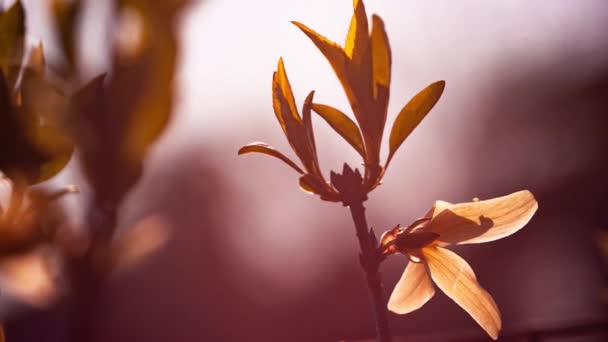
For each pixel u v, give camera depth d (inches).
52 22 10.0
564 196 75.1
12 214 9.3
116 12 9.9
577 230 71.0
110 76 9.7
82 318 9.1
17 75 10.3
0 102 9.7
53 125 9.6
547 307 66.4
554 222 74.7
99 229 9.3
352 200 10.1
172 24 9.9
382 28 10.2
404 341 12.3
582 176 75.1
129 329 78.3
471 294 10.3
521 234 74.6
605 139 76.2
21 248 9.1
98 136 9.6
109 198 9.4
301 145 10.2
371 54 10.2
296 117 10.2
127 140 9.6
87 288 9.2
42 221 9.3
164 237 9.4
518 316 69.7
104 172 9.5
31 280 9.2
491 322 10.3
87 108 9.6
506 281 73.4
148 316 81.0
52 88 9.7
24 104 9.7
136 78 9.7
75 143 9.5
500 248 75.0
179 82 9.8
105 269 9.2
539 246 73.3
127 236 9.4
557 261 69.9
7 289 9.2
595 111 78.0
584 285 63.7
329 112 10.2
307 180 10.1
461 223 10.3
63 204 9.4
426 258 10.4
